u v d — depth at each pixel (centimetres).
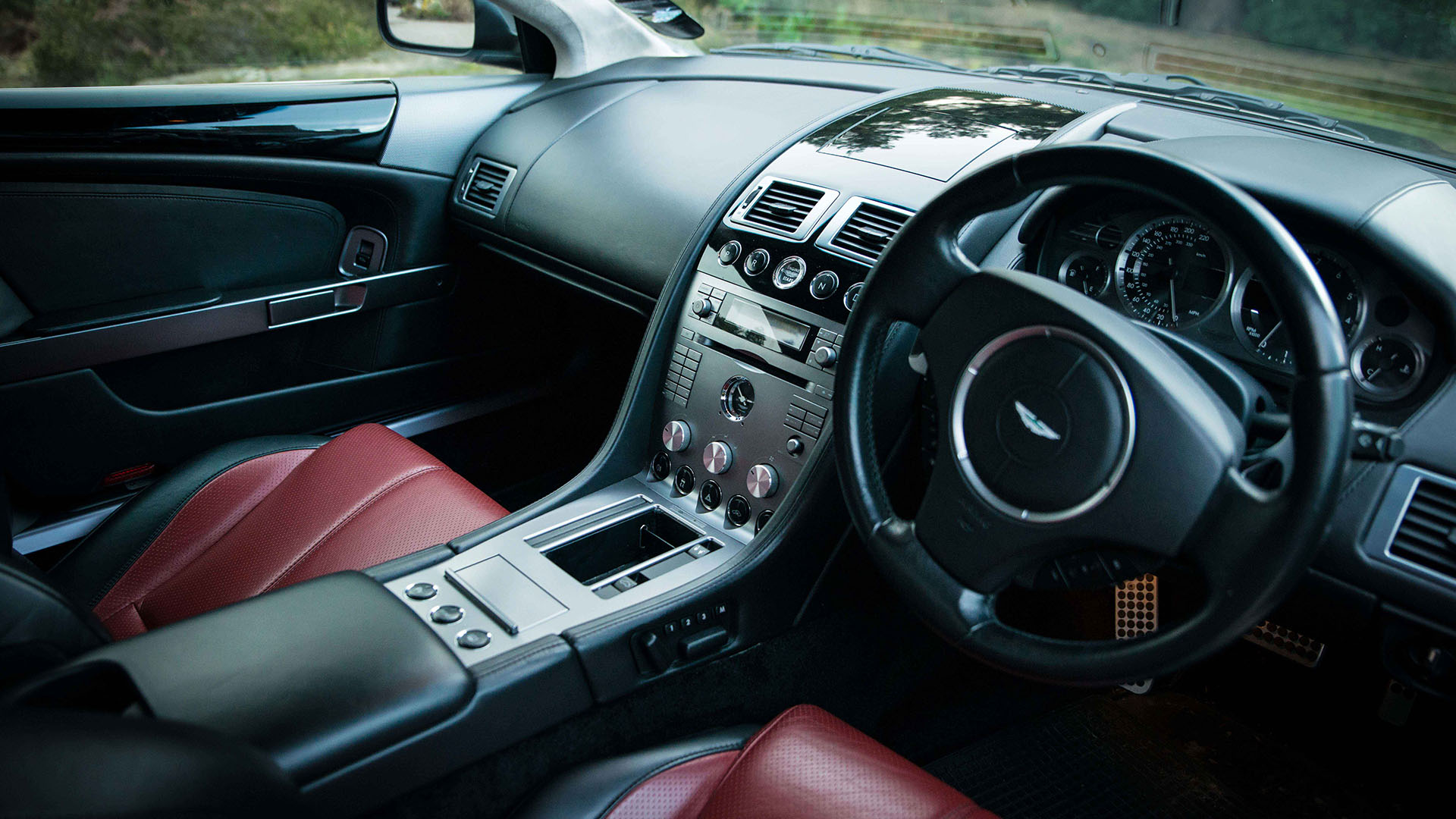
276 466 162
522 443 233
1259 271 82
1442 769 143
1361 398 109
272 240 192
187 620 98
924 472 121
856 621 148
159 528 150
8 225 163
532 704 107
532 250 195
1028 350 93
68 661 88
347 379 204
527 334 231
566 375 239
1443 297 101
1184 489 86
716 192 168
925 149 153
